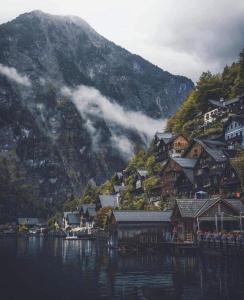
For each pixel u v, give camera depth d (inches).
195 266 2150.6
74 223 7490.2
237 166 3267.7
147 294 1510.8
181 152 5162.4
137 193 5398.6
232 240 2229.3
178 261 2394.2
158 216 3459.6
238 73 6023.6
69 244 4554.6
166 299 1418.6
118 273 2038.6
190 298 1416.1
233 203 2898.6
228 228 2947.8
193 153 4493.1
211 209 2815.0
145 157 6515.8
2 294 1582.2
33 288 1694.1
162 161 5442.9
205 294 1467.8
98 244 4439.0
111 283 1758.1
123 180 6919.3
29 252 3410.4
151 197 4800.7
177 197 4133.9
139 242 3134.8
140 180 5393.7
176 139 5241.1
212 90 6033.5
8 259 2829.7
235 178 3272.6
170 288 1600.6
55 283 1803.6
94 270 2191.2
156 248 3038.9
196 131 5442.9
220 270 1979.6
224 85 6230.3
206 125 5315.0
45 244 4596.5
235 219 2770.7
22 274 2086.6
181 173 4126.5
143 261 2493.8
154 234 3095.5
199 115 6013.8
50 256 3026.6
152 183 4891.7
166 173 4461.1
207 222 2930.6
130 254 2965.1
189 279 1772.9
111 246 3607.3
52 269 2266.2
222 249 2336.4
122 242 3184.1
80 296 1515.7
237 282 1664.6
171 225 3341.5
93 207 6688.0
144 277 1883.6
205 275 1852.9
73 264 2484.0
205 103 6033.5
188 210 2871.6
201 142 4185.5
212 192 3634.4
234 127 4392.2
